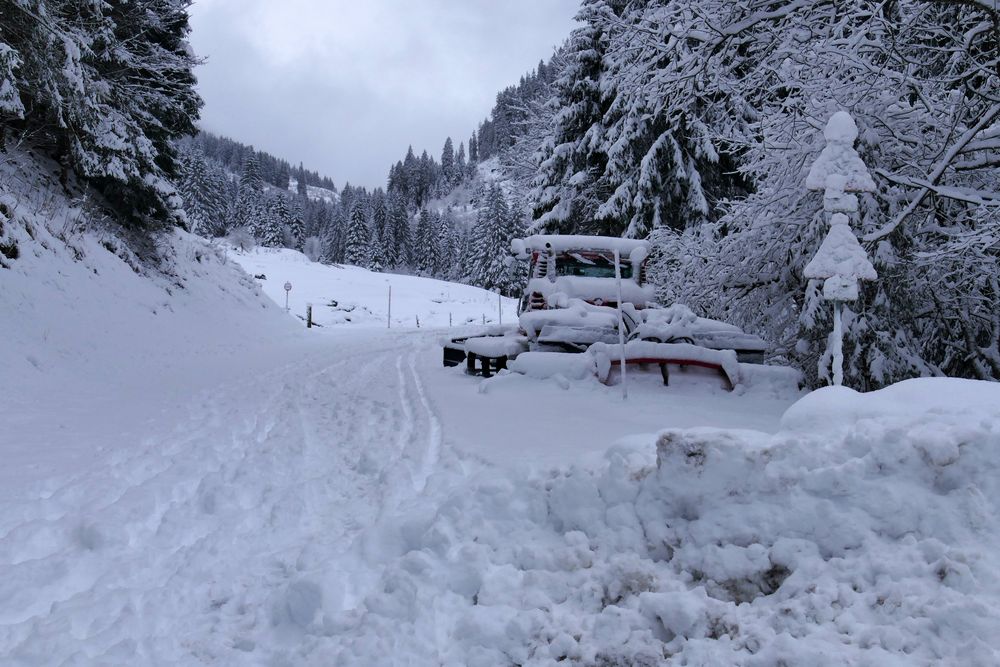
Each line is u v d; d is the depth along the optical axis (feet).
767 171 34.78
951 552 8.00
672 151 61.98
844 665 7.07
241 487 15.01
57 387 29.01
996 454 8.65
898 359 27.84
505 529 11.46
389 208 380.37
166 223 68.74
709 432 10.56
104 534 11.97
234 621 9.55
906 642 7.21
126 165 56.54
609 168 66.69
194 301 62.80
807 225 32.65
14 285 35.50
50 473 16.30
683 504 10.25
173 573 10.96
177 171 74.23
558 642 8.39
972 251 26.18
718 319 40.52
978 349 29.09
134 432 21.44
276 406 26.55
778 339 38.29
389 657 8.18
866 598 8.03
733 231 38.22
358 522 13.08
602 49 74.18
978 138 26.35
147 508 13.57
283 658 8.41
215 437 20.56
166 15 66.90
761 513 9.57
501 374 30.30
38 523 12.53
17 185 48.11
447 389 29.32
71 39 44.80
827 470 9.37
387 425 22.21
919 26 26.94
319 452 18.89
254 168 403.95
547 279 38.32
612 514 10.76
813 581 8.57
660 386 27.48
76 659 8.09
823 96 29.81
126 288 49.75
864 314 27.53
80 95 46.93
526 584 9.90
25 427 21.56
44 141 53.93
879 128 29.84
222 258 85.20
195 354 46.55
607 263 39.17
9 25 40.65
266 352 52.47
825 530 9.03
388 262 365.81
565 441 17.75
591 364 28.30
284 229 381.40
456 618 9.29
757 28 31.04
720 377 28.32
